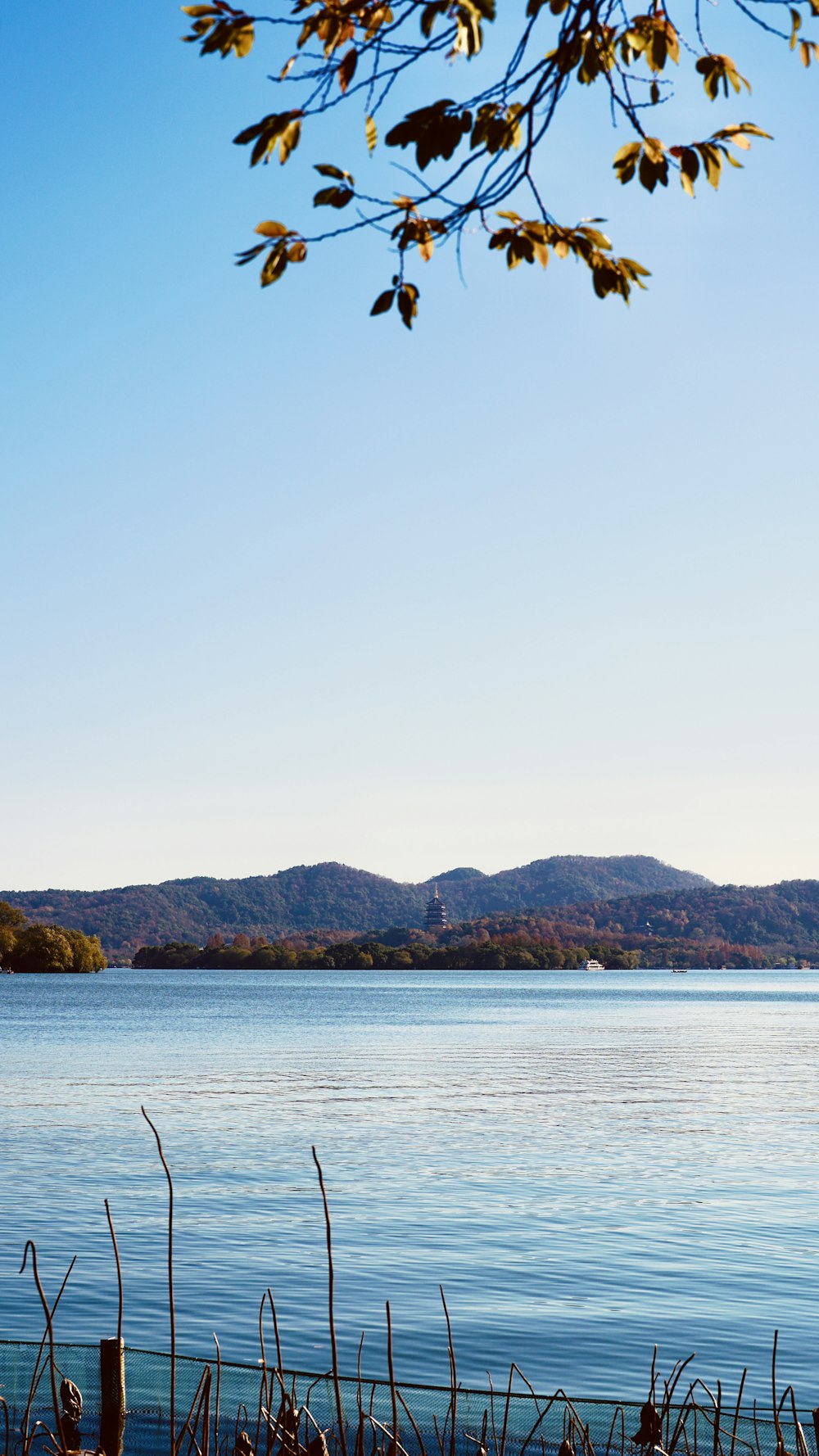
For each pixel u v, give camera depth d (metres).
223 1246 23.39
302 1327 18.09
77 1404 9.43
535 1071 69.25
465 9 5.23
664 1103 51.97
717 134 5.77
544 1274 21.41
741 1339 17.66
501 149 5.54
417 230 5.72
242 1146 37.38
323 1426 10.63
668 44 5.55
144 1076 63.50
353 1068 70.31
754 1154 36.50
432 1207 27.58
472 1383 15.55
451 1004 177.75
